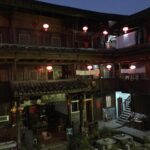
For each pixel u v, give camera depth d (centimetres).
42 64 1972
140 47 1928
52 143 1742
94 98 2377
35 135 1897
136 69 2191
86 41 2345
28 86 1670
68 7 2008
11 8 1752
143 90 1969
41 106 2234
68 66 2231
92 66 2345
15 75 1706
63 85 1823
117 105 2578
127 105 2439
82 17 2170
